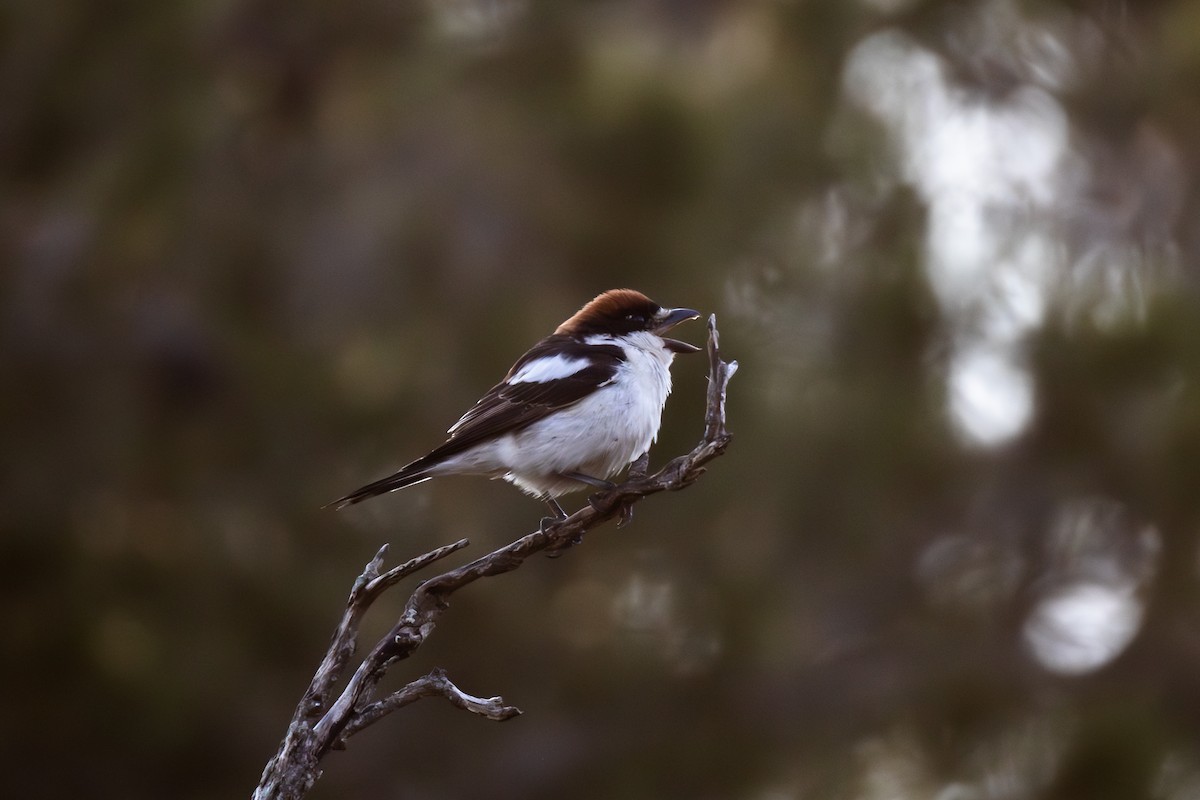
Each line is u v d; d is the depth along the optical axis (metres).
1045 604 15.20
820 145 14.54
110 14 13.05
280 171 13.69
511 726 13.34
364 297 13.20
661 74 13.27
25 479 12.02
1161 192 15.87
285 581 12.29
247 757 12.02
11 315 12.43
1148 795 12.43
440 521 13.03
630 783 13.12
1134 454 13.77
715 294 13.08
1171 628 13.77
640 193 12.91
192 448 12.65
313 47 14.02
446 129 13.54
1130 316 13.52
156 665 11.78
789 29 14.99
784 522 13.78
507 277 13.05
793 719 13.61
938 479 14.21
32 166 13.17
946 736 13.47
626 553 13.66
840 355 13.92
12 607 11.63
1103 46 16.19
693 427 12.88
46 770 11.76
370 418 12.93
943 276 14.43
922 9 15.75
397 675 13.20
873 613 14.83
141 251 12.91
